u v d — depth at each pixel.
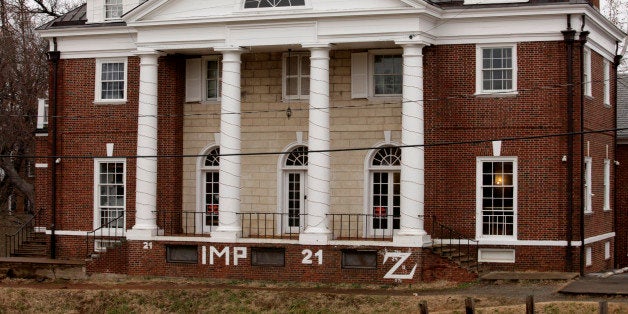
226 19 38.53
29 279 40.97
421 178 36.97
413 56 36.88
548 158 37.31
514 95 37.66
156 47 40.03
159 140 41.59
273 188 40.88
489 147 37.88
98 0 43.06
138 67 42.34
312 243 37.41
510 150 37.69
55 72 43.47
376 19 37.06
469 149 38.06
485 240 37.72
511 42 37.75
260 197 41.03
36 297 36.88
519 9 37.12
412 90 36.81
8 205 75.69
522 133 37.59
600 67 41.53
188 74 42.03
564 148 37.16
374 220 39.66
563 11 36.84
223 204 38.81
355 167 39.78
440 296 33.12
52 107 43.53
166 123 41.59
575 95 37.19
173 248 39.47
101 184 43.00
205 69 41.94
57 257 43.28
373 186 39.78
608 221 42.69
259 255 38.25
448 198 38.22
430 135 38.16
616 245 45.09
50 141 43.56
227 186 38.72
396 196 39.50
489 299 32.09
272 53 40.94
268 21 38.12
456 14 37.75
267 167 40.97
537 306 30.03
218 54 41.56
